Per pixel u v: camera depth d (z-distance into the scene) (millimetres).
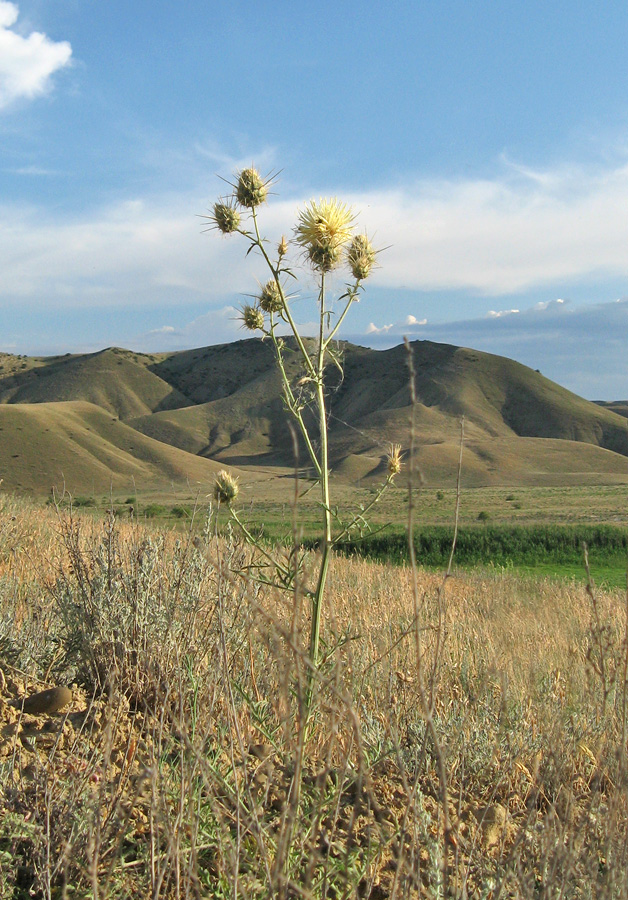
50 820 2816
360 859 2732
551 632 8812
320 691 2498
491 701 4625
